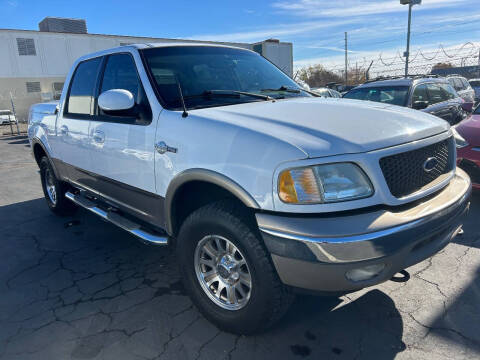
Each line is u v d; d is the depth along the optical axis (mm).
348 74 27734
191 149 2482
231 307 2516
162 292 3141
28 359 2398
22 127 23609
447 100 8508
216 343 2490
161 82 2965
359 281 2047
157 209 2912
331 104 2805
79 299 3072
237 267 2438
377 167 2090
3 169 9031
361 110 2607
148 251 3943
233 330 2531
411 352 2336
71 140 3881
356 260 1962
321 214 2043
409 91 7688
